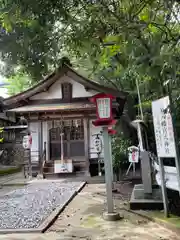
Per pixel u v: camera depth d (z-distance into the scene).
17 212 6.15
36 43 5.09
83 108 11.95
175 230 4.41
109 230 4.68
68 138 12.92
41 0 3.90
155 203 5.76
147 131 6.54
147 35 4.59
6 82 19.92
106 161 5.54
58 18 4.44
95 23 4.46
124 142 10.22
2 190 9.67
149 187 6.04
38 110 12.21
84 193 8.61
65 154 12.87
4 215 5.91
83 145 12.83
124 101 11.90
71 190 8.83
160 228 4.66
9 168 17.09
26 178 12.65
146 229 4.64
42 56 5.49
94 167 12.61
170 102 4.77
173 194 6.00
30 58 5.47
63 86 13.13
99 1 4.22
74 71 12.27
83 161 12.56
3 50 5.36
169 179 5.04
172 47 3.96
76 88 13.14
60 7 4.09
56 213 5.84
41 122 12.88
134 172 10.79
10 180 12.14
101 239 4.27
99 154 11.58
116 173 10.44
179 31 4.83
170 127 4.74
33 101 13.27
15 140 21.55
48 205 6.73
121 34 4.18
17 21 4.46
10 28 4.38
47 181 11.28
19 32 5.05
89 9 4.34
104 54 5.03
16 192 8.91
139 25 4.00
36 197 7.89
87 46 4.89
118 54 5.13
